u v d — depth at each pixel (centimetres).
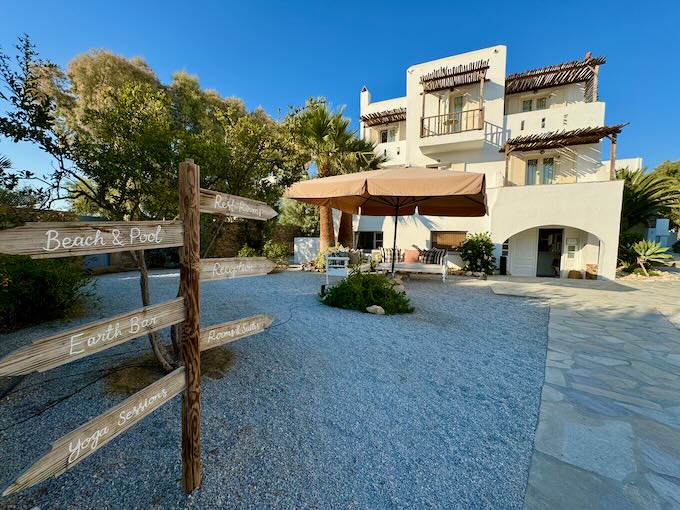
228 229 1409
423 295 696
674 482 162
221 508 140
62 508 138
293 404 231
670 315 541
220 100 1756
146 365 280
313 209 1709
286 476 162
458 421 217
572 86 1263
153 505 140
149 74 1551
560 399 251
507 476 166
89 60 1422
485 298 675
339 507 144
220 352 320
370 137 1692
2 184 232
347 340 372
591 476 166
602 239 995
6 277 378
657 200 1288
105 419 109
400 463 175
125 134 292
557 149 1188
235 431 197
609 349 372
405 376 285
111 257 1061
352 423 211
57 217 278
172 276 907
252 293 655
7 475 154
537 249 1160
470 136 1235
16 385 243
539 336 420
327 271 739
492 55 1273
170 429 195
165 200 321
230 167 485
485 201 591
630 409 237
